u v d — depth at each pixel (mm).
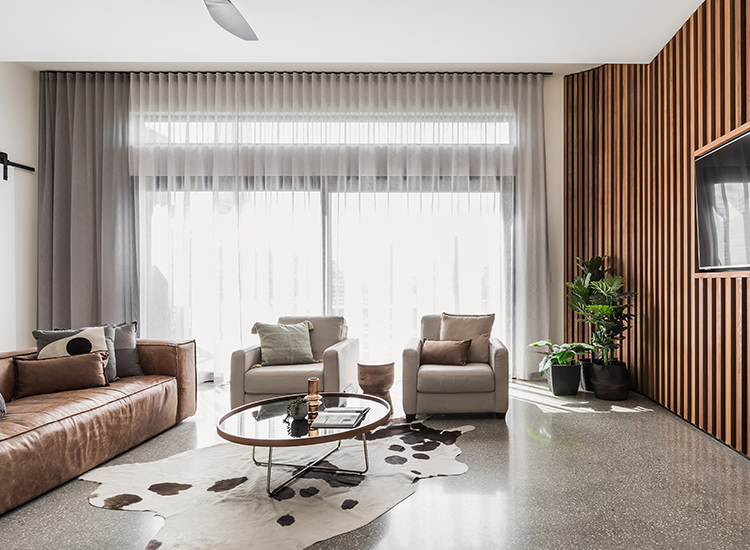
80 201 5043
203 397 4586
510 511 2260
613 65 4816
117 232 5047
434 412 3719
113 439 2947
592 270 4629
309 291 5141
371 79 5121
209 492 2480
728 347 3088
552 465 2820
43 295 5027
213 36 3662
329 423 2479
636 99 4562
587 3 3201
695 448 3098
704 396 3408
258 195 5133
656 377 4207
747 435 2914
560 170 5211
